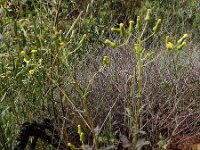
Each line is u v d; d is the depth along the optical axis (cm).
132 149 185
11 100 215
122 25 166
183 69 288
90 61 303
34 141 219
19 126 216
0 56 212
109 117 224
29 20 247
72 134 229
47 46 221
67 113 220
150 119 224
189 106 244
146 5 487
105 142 197
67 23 332
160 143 198
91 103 243
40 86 222
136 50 167
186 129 246
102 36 358
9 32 227
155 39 366
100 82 259
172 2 482
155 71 278
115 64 286
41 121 222
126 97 230
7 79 214
